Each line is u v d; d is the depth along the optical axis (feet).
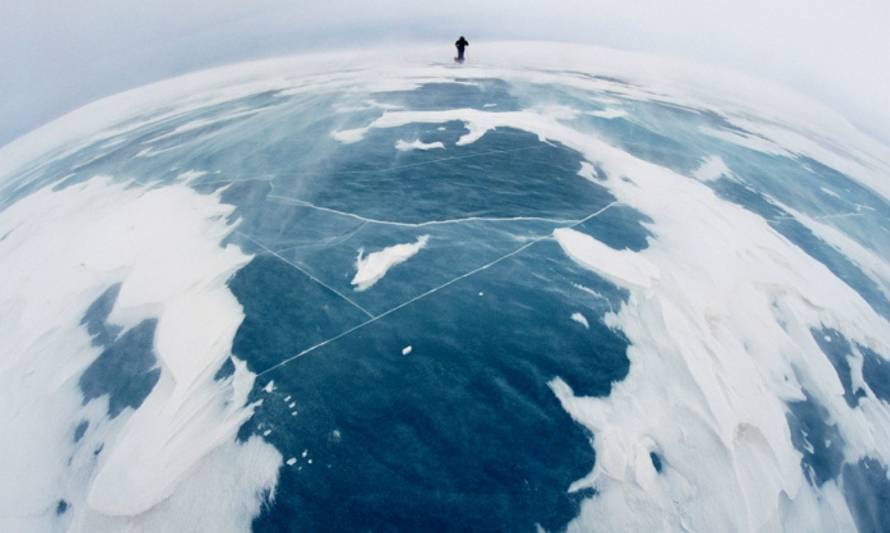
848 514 17.26
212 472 16.49
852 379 22.15
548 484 16.37
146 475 16.57
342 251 26.91
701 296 24.79
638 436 18.06
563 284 24.88
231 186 34.45
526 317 22.81
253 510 15.49
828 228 33.35
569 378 20.06
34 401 19.98
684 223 30.76
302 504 15.61
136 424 18.42
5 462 17.66
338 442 17.37
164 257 27.32
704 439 18.16
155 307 23.89
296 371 19.95
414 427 17.93
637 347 21.68
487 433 17.85
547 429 18.10
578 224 29.73
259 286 24.47
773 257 28.84
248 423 17.99
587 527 15.33
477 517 15.40
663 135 45.14
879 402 21.43
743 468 17.46
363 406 18.61
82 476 16.92
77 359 21.70
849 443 19.39
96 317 23.91
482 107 48.88
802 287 26.78
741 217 32.45
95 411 19.20
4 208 37.27
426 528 15.07
